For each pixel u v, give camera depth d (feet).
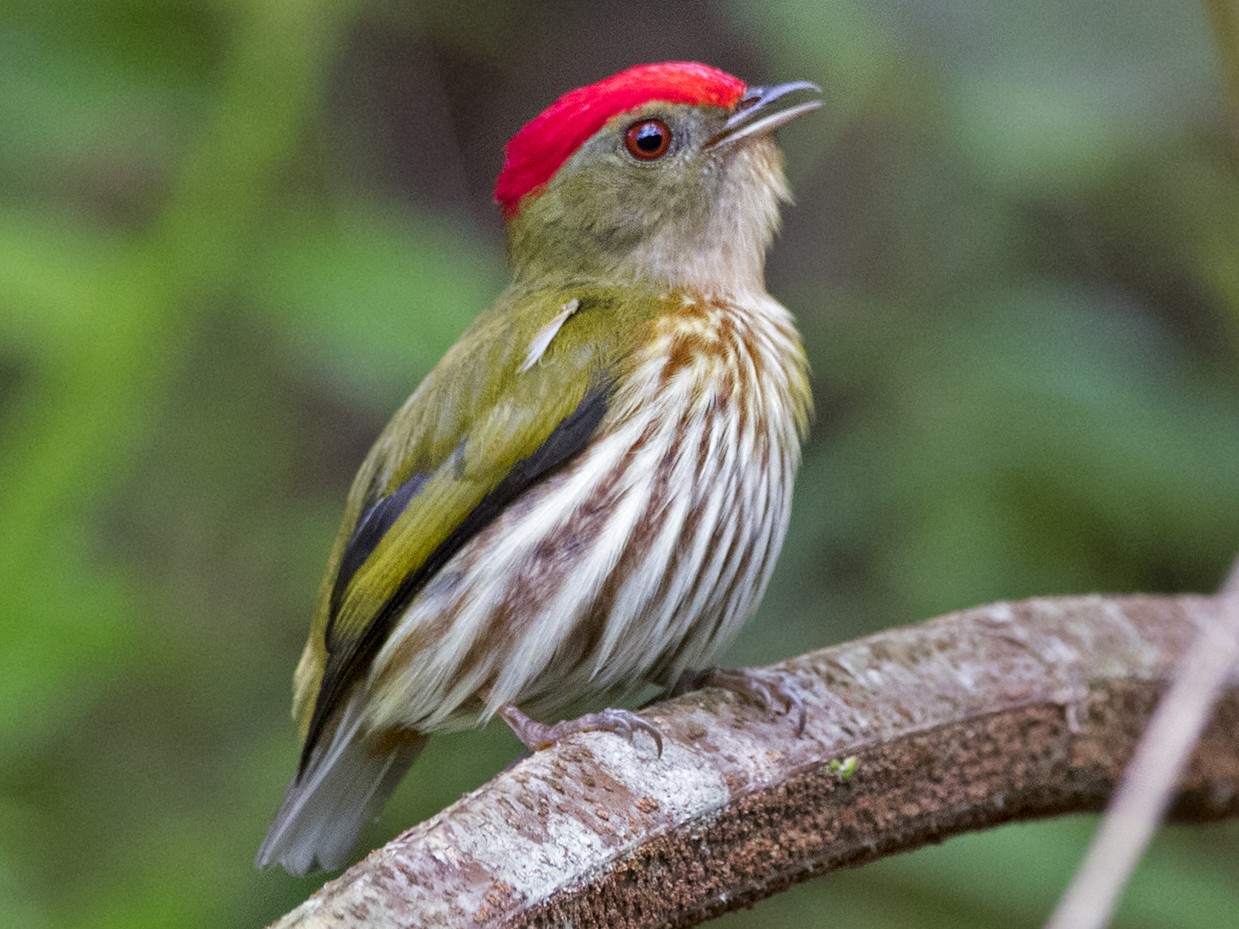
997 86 31.35
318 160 39.65
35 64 36.45
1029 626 23.53
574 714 27.68
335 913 17.83
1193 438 37.52
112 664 32.83
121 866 34.40
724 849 20.45
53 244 32.99
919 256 39.29
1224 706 23.63
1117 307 39.88
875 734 21.70
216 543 39.99
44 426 31.76
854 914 34.94
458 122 46.14
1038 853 33.19
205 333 39.86
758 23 39.17
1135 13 29.78
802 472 38.24
